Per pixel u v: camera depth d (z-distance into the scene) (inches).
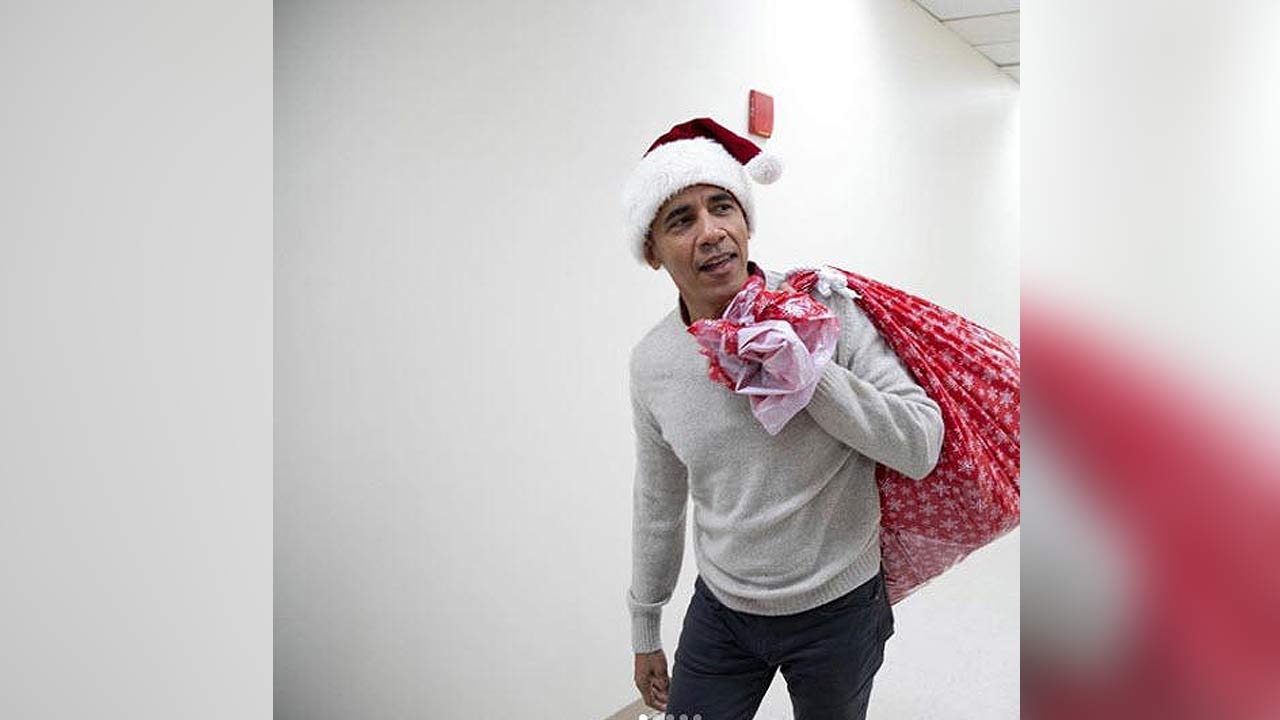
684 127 48.1
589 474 82.7
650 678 55.4
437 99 68.7
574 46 79.3
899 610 106.9
